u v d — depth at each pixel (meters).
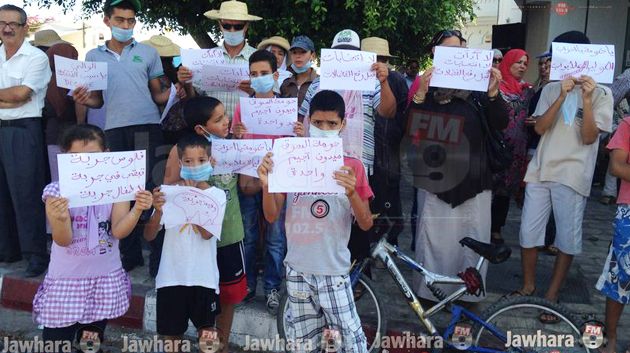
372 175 3.48
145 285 4.12
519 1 7.73
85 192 2.52
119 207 2.73
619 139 3.09
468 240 3.13
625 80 5.79
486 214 3.49
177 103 4.06
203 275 2.85
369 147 3.44
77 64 3.65
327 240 2.62
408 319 3.58
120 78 3.99
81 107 4.42
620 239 3.09
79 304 2.71
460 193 3.42
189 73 3.75
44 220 4.30
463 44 3.61
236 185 3.12
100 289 2.77
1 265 4.55
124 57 4.02
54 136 4.53
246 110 3.30
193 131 3.11
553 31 7.18
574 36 3.44
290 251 2.71
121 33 3.91
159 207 2.74
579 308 3.79
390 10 6.86
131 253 4.40
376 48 5.28
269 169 2.50
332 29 7.17
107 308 2.77
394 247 3.26
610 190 6.84
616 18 7.03
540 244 3.78
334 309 2.65
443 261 3.54
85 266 2.72
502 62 4.71
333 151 2.48
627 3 6.97
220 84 3.76
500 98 3.27
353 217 2.87
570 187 3.55
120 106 4.00
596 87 3.50
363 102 3.44
